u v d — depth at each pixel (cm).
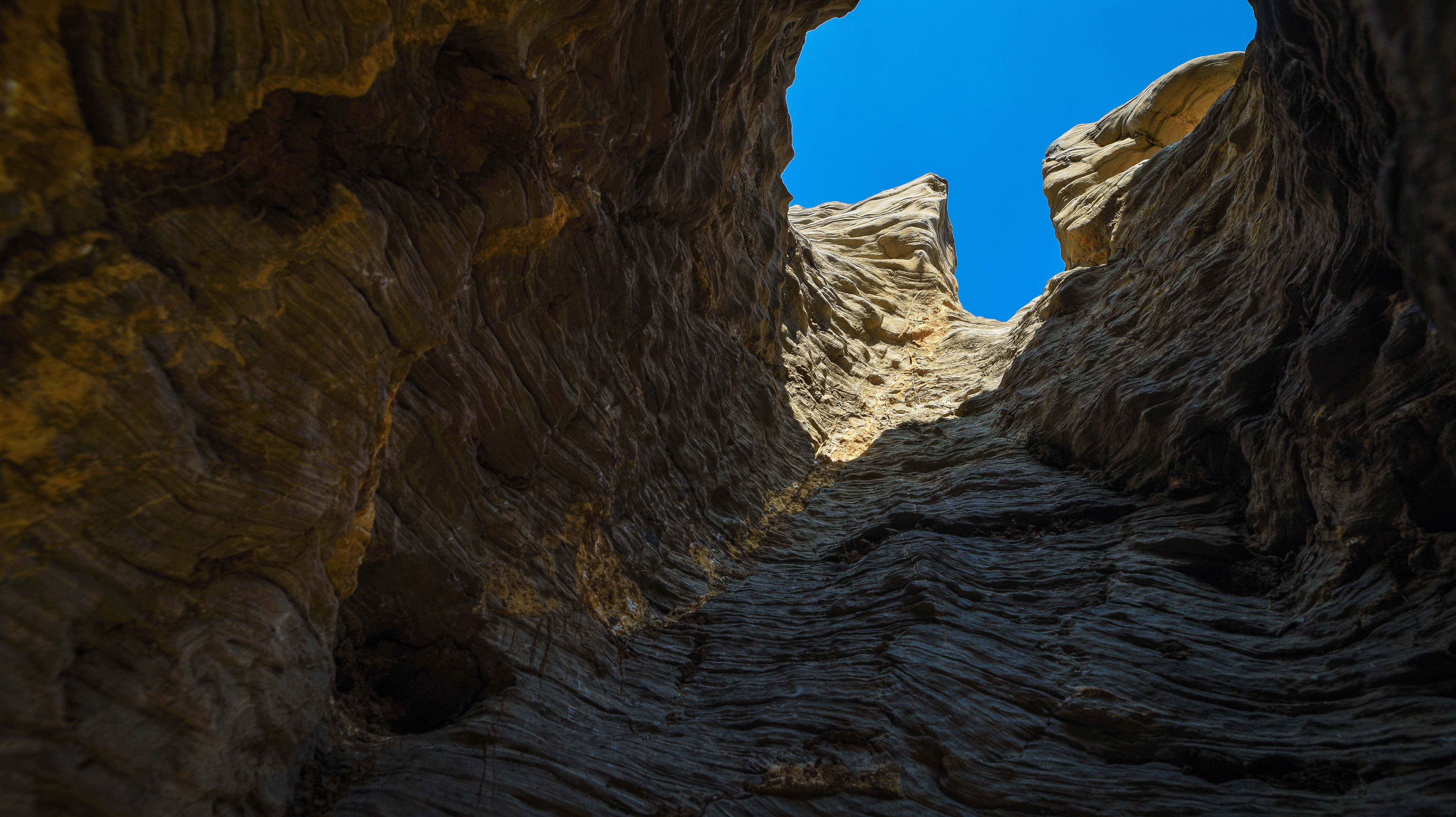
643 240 972
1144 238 1583
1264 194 1091
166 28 323
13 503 304
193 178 368
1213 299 1102
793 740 638
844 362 1923
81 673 333
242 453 403
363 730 552
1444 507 631
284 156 416
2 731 299
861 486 1363
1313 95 729
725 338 1299
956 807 548
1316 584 707
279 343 417
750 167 1503
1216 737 573
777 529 1194
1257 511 831
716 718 699
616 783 568
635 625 827
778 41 1280
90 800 323
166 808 353
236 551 416
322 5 389
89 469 327
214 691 393
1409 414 652
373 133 484
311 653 481
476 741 562
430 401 622
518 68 581
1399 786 486
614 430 889
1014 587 874
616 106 783
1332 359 736
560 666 679
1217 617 733
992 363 1828
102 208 321
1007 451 1307
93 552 337
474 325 666
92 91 305
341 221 445
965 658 716
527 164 650
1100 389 1186
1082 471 1141
